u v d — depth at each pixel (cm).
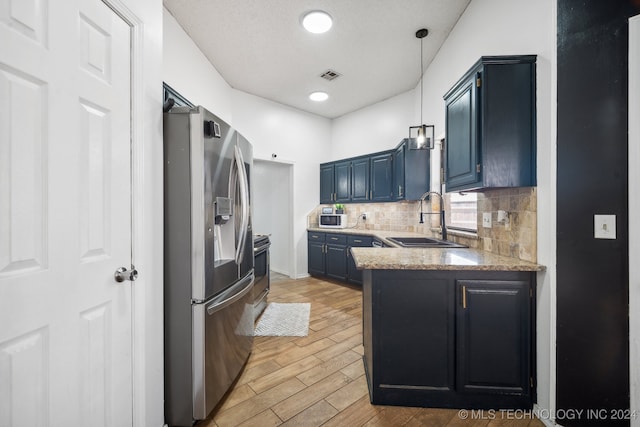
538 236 151
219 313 156
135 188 119
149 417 126
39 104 83
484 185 157
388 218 406
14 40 77
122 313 113
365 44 280
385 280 156
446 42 271
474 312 152
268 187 516
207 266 142
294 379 183
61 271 89
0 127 75
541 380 147
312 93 395
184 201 139
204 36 265
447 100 205
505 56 154
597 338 129
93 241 100
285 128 436
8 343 77
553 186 140
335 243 422
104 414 105
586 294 131
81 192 96
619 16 121
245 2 223
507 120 157
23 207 80
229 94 366
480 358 152
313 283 426
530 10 156
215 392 151
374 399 159
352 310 310
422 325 155
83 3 96
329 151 501
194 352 140
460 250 204
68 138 91
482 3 204
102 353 104
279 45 281
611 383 126
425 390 156
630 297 120
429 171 328
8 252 77
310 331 256
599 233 126
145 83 124
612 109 123
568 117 135
